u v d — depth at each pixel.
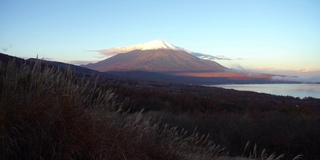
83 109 4.99
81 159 4.52
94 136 4.70
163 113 17.12
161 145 6.27
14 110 4.32
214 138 16.11
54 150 4.20
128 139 5.36
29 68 5.01
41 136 4.34
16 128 4.25
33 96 4.66
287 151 16.59
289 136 17.05
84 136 4.62
